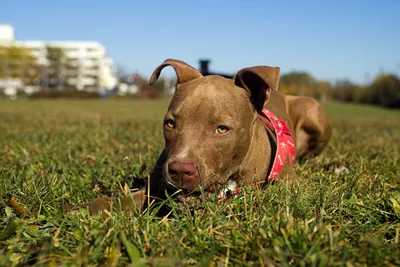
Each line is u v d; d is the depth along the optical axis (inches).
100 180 28.9
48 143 49.4
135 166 31.8
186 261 16.7
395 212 21.6
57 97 398.6
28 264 17.4
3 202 23.3
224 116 23.8
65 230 19.8
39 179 27.5
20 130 71.8
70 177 29.0
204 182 22.5
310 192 24.0
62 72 677.9
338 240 18.0
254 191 23.5
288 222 18.5
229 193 24.5
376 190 26.4
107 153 40.6
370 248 16.8
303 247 16.6
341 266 15.6
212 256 16.7
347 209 22.3
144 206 24.5
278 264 16.1
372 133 73.3
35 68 598.9
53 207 23.2
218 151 23.7
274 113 36.1
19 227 19.7
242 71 25.3
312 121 40.1
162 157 25.5
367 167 33.4
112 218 19.8
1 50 594.9
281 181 25.4
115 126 77.4
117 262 16.7
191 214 22.0
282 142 27.8
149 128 72.9
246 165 26.2
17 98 386.3
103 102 313.6
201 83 25.1
